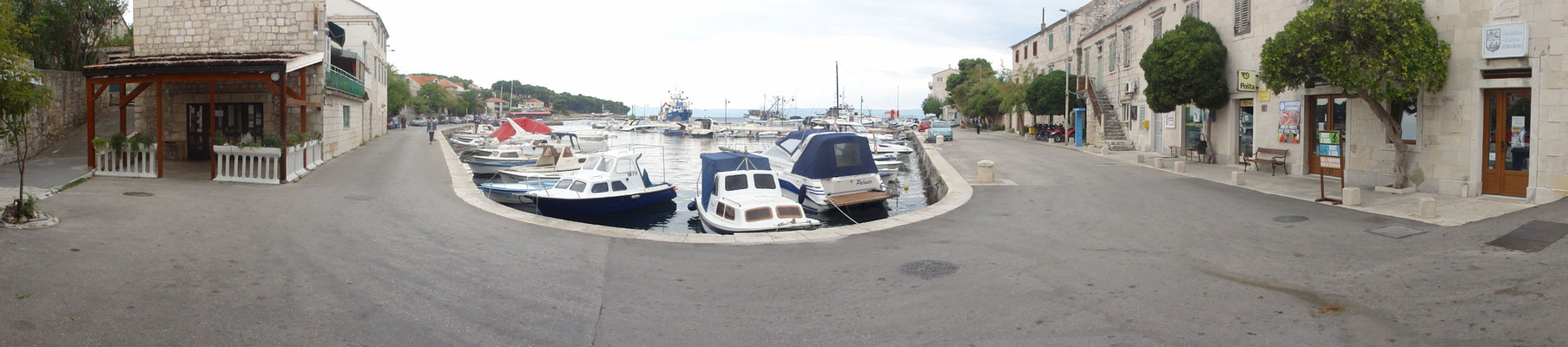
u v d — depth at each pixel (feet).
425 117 323.78
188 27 80.28
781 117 433.48
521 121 131.54
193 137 75.61
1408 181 49.98
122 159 58.23
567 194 66.08
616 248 33.53
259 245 31.83
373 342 20.11
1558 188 42.34
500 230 37.83
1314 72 50.55
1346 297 23.95
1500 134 45.29
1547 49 42.24
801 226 51.57
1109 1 140.26
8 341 18.76
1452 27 46.47
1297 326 21.13
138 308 22.08
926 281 27.61
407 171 70.08
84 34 93.30
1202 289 25.59
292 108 76.69
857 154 71.41
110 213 37.93
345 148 95.35
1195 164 75.87
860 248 34.04
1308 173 61.72
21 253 27.86
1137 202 48.44
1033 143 137.49
